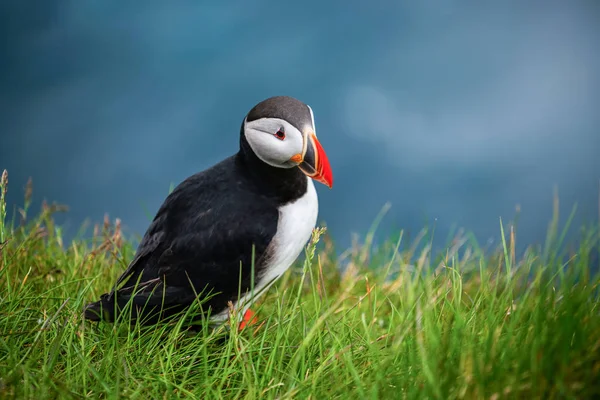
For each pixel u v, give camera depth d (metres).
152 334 4.59
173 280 4.64
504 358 3.53
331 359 4.13
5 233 5.28
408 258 6.06
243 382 4.02
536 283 4.18
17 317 4.53
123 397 3.82
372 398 3.52
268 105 4.56
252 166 4.72
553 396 3.29
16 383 3.78
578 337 3.43
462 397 3.37
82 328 4.45
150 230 4.91
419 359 3.75
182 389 3.96
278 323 4.25
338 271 6.38
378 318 5.09
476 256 5.95
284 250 4.77
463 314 4.45
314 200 4.97
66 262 5.72
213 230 4.62
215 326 4.85
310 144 4.43
